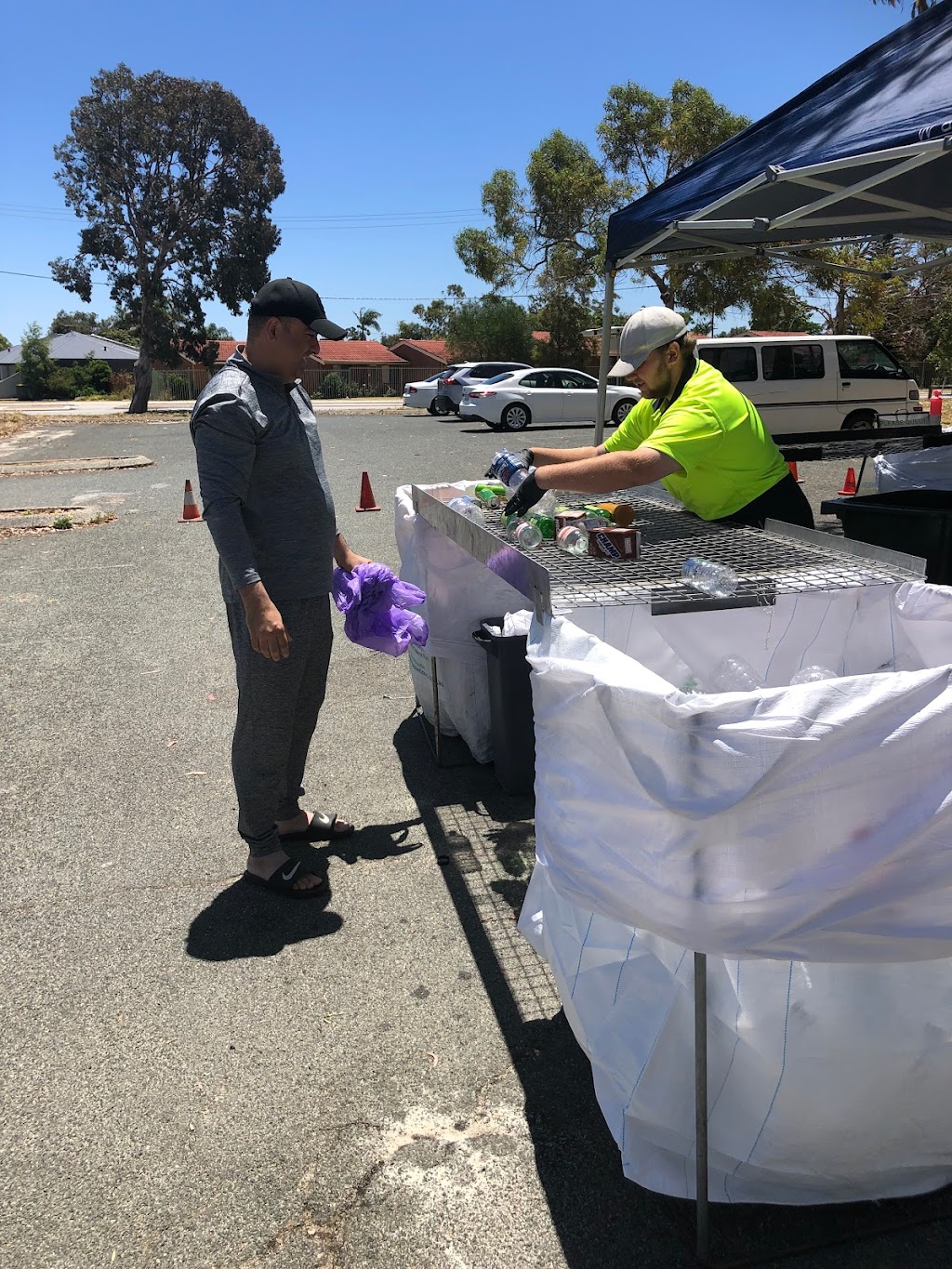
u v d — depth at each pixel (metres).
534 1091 2.15
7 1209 1.87
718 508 2.98
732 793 1.46
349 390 52.00
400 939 2.73
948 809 1.49
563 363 39.25
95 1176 1.95
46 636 5.73
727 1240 1.75
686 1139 1.77
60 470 14.77
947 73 3.55
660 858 1.54
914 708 1.47
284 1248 1.78
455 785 3.72
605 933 1.84
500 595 3.77
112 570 7.46
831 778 1.47
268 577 2.79
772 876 1.50
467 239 36.06
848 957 1.54
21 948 2.71
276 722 2.83
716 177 4.86
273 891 2.97
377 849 3.25
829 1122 1.66
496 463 3.41
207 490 2.60
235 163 33.62
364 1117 2.08
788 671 2.42
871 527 4.57
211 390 2.61
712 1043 1.69
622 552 2.45
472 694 3.79
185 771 3.85
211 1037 2.35
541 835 1.84
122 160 32.81
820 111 4.27
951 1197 1.84
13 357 62.59
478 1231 1.80
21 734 4.23
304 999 2.48
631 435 3.24
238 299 35.34
